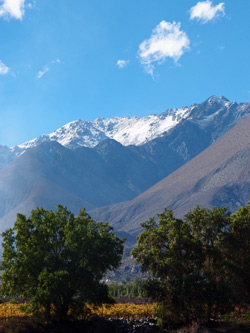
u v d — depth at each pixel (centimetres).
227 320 6288
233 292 6066
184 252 6362
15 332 5716
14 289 6147
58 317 6084
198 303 5900
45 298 5597
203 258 6097
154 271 6250
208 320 6084
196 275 6047
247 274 6094
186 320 6319
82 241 6238
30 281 6103
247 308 6309
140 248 6412
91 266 6316
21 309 5984
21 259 6156
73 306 6178
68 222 6362
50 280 5678
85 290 6256
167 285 6075
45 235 6234
